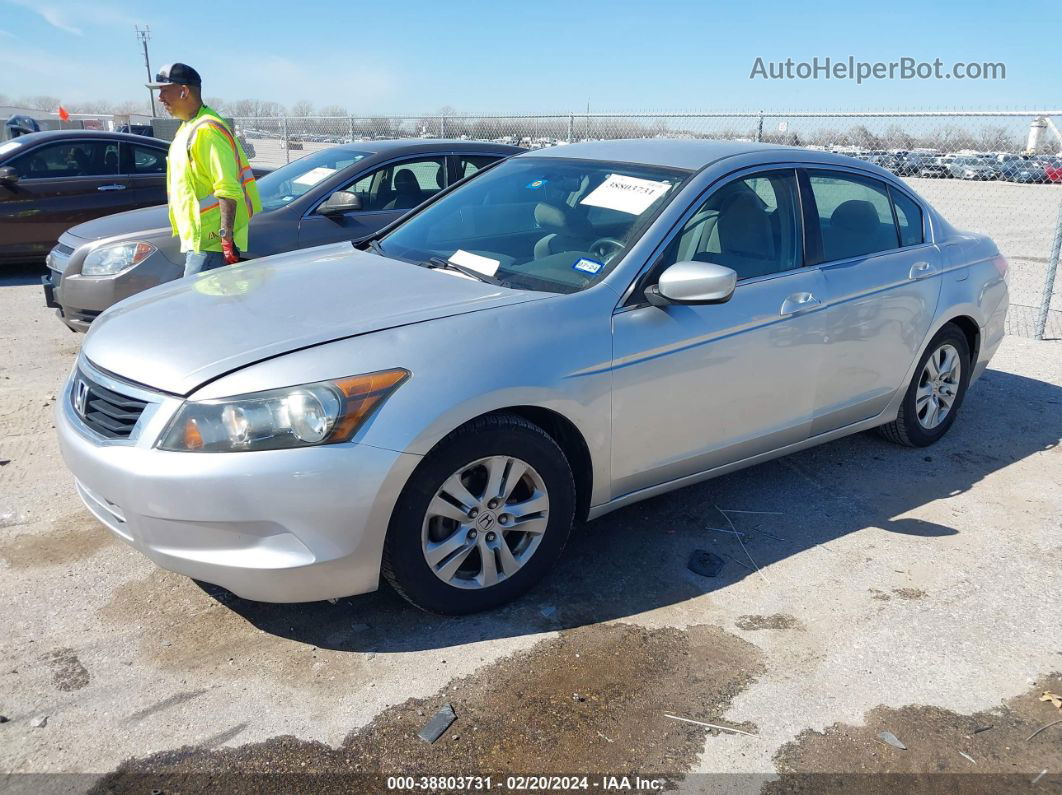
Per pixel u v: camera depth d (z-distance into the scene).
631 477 3.37
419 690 2.70
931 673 2.87
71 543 3.53
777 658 2.92
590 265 3.35
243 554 2.65
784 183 3.92
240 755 2.42
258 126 19.19
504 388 2.86
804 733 2.57
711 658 2.90
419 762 2.41
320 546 2.65
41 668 2.76
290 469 2.58
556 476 3.09
